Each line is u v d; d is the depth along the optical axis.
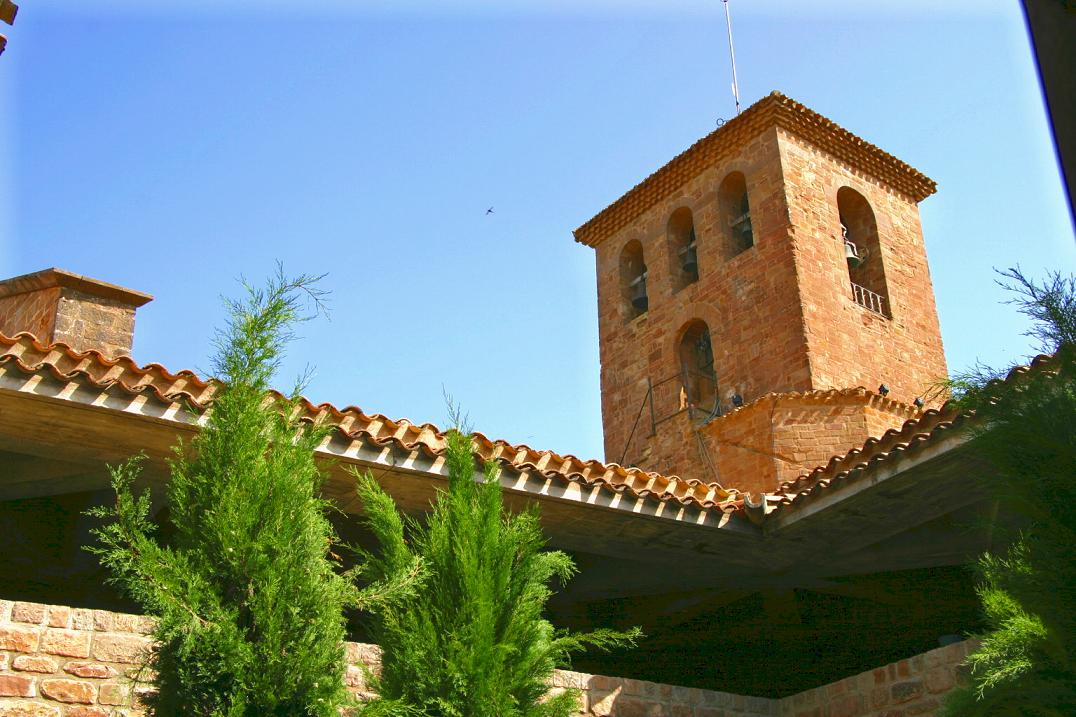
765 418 22.28
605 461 26.98
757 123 26.59
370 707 7.29
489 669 7.84
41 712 8.53
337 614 7.35
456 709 7.64
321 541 7.63
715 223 27.09
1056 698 5.85
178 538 7.47
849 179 27.55
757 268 25.42
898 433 12.42
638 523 12.39
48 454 10.21
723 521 12.66
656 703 11.34
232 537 7.19
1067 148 2.04
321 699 6.95
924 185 29.17
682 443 24.83
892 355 25.50
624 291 29.12
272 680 6.88
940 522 13.32
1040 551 5.72
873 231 27.53
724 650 16.88
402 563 8.14
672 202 28.56
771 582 14.80
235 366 7.82
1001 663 6.55
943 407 6.80
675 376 26.16
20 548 11.37
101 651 8.94
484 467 9.13
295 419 8.21
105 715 8.73
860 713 11.25
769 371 24.12
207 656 6.79
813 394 21.98
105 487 11.18
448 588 8.20
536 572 8.63
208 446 7.63
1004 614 7.05
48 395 9.05
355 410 10.63
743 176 27.28
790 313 24.19
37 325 15.07
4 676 8.52
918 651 16.28
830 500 12.20
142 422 9.58
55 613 8.91
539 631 8.38
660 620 15.95
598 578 14.58
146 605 6.86
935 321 27.31
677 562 13.80
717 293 26.17
